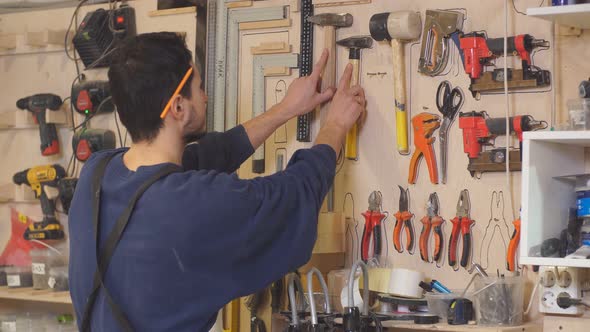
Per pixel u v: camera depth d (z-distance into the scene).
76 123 3.87
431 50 3.01
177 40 2.38
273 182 2.34
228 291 2.25
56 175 3.82
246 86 3.42
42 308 4.02
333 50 3.18
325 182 2.48
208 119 3.47
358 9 3.19
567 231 2.57
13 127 3.99
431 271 3.03
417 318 2.80
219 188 2.22
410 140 3.08
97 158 2.42
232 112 3.42
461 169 2.98
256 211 2.25
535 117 2.86
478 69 2.90
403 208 3.07
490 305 2.75
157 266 2.18
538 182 2.54
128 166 2.34
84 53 3.78
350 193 3.19
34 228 3.81
